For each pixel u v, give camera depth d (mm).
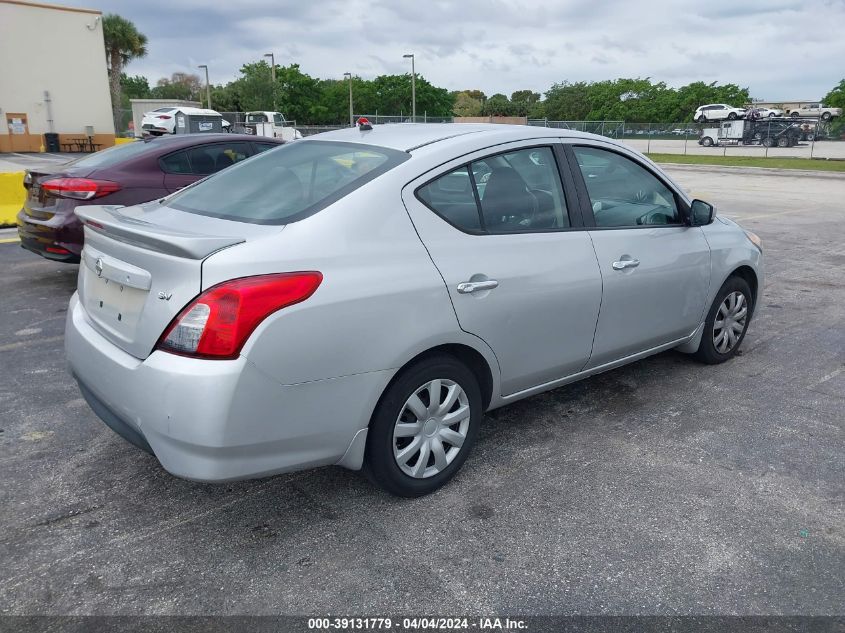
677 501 3160
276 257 2557
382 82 73438
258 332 2451
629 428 3914
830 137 45000
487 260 3139
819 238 10648
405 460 3029
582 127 45562
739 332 4992
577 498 3176
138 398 2537
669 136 43719
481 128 3529
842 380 4699
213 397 2402
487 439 3760
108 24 47312
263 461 2590
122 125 40719
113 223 2768
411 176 3002
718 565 2707
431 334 2902
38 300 6480
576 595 2525
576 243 3551
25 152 32875
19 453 3535
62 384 4453
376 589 2551
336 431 2738
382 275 2768
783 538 2889
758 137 42344
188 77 93688
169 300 2492
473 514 3037
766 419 4055
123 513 3020
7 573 2609
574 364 3695
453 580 2604
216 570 2648
